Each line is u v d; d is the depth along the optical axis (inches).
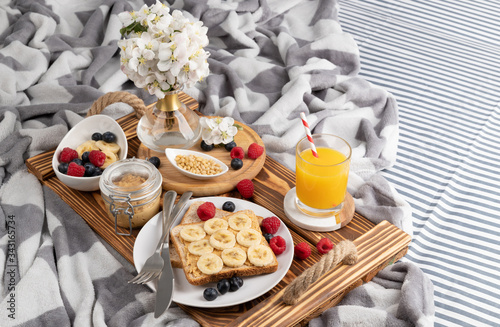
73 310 47.4
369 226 54.2
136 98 63.5
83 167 55.0
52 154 61.7
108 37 84.2
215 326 44.2
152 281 46.5
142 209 51.4
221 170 57.5
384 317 46.5
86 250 52.5
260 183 58.6
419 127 75.2
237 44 89.0
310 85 78.0
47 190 58.8
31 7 88.1
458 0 106.8
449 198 64.1
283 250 49.0
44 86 75.5
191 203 53.9
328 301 48.0
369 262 49.6
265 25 94.7
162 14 51.3
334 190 51.5
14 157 62.7
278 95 77.9
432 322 47.3
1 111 69.0
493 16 102.0
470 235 59.2
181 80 51.2
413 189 65.0
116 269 50.6
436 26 98.7
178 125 57.7
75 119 68.7
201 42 51.4
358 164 66.2
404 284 49.2
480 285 53.4
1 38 85.3
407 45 93.1
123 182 50.5
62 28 88.2
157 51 50.6
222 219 50.8
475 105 79.8
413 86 83.4
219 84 78.2
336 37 86.2
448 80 84.8
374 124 74.7
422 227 59.7
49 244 52.9
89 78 79.0
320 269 44.3
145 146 61.1
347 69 85.2
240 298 45.2
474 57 90.6
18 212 56.3
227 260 46.2
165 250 47.8
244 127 64.9
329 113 74.3
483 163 69.6
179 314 46.3
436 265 55.2
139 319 45.4
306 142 53.4
